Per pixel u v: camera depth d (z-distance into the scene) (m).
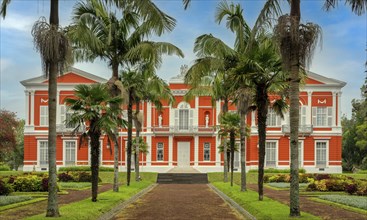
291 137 15.09
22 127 67.19
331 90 52.94
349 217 16.53
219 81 27.59
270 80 20.59
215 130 52.66
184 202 22.94
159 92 34.88
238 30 22.97
